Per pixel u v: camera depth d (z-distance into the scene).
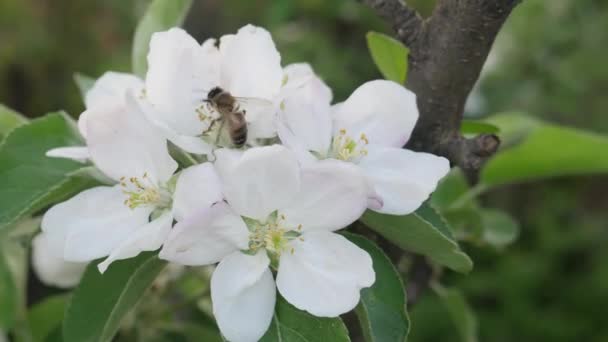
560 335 0.83
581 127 0.89
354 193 0.26
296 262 0.27
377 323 0.27
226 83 0.28
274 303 0.26
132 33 1.00
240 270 0.26
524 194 0.93
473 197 0.38
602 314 0.83
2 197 0.29
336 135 0.29
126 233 0.27
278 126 0.27
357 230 0.30
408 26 0.30
